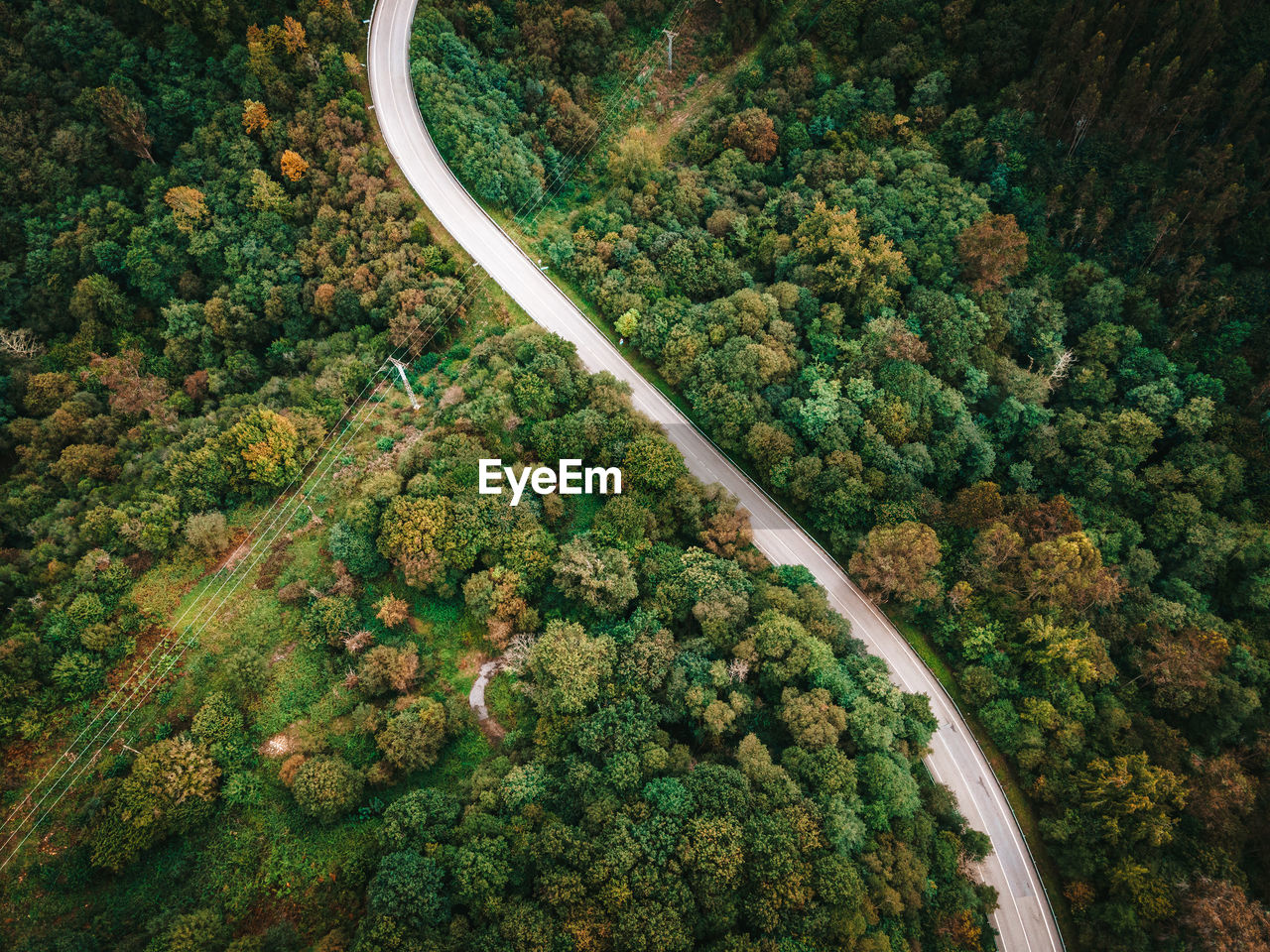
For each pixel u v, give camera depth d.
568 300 113.75
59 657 79.62
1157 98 121.44
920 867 77.62
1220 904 77.75
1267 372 115.12
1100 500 108.56
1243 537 103.62
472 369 102.81
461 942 67.31
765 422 103.75
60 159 107.75
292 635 85.31
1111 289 118.75
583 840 71.94
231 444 92.19
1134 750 89.06
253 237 107.94
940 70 132.00
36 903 69.56
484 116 119.12
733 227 120.12
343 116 114.75
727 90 139.38
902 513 99.00
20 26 107.19
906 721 88.19
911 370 105.56
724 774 76.50
